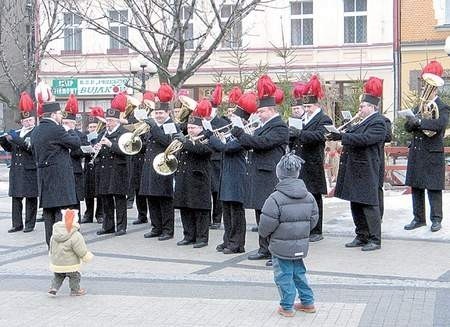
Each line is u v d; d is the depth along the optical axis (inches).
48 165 431.2
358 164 422.3
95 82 1325.0
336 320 284.8
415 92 1013.2
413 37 1224.2
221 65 1233.4
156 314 298.7
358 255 414.9
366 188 421.4
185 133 472.4
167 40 756.6
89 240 482.9
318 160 448.5
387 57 1230.3
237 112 423.5
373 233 427.5
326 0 1248.2
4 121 1401.3
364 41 1247.5
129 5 719.7
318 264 391.9
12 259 426.3
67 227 326.3
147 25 760.3
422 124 463.8
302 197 287.4
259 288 341.1
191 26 1157.1
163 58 684.1
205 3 1056.8
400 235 471.5
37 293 338.3
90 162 553.3
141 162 548.4
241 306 308.3
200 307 307.9
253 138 389.7
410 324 277.3
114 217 514.9
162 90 465.4
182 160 450.0
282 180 290.4
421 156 474.0
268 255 408.5
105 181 497.4
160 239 480.7
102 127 540.7
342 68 1243.2
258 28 1254.9
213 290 338.3
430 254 415.5
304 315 291.9
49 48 1228.5
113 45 1316.4
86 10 976.3
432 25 1215.6
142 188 480.4
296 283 293.7
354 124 431.5
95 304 316.5
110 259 417.7
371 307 302.5
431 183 471.5
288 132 400.5
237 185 418.9
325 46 1249.4
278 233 286.5
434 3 1210.0
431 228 480.7
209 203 451.8
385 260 400.8
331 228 507.2
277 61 1247.5
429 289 333.4
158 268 391.9
